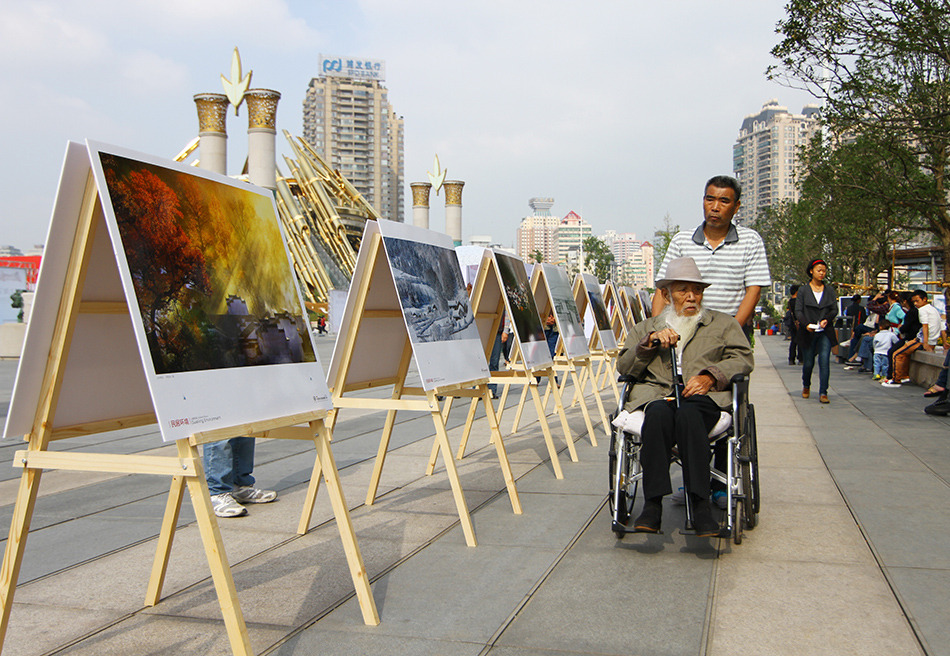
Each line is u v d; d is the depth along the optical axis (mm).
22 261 28828
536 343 7059
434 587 3850
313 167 51469
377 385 5402
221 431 2875
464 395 5379
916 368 14312
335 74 163125
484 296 7246
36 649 3195
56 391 2982
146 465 2766
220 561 2688
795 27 13047
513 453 7777
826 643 3129
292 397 3396
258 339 3346
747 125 157250
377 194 165875
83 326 3248
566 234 197750
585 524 5012
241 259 3391
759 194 140875
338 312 42625
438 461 7348
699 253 5730
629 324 16938
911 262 37375
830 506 5332
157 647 3213
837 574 3951
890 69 13609
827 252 43875
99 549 4602
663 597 3674
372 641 3205
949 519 4922
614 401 12562
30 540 4812
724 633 3244
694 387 4453
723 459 5164
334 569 4160
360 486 6242
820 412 10375
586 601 3631
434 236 5406
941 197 17297
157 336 2744
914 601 3553
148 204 2885
